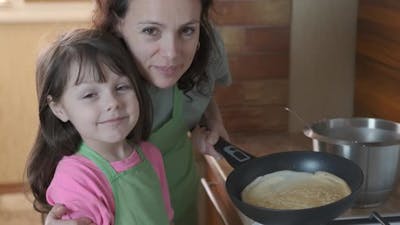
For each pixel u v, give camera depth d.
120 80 0.94
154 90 1.14
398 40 1.36
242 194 1.02
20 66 2.43
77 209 0.90
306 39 1.60
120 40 1.05
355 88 1.64
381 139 1.22
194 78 1.23
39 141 1.01
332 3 1.57
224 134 1.33
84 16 2.34
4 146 2.55
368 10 1.52
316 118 1.67
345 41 1.61
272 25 1.58
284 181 1.05
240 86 1.62
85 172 0.93
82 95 0.92
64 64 0.92
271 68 1.62
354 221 1.07
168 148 1.23
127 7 1.00
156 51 1.01
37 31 2.37
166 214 1.04
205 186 1.48
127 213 0.95
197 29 1.04
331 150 1.12
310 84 1.64
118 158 0.98
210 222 1.46
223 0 1.54
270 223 0.91
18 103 2.49
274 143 1.54
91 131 0.93
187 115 1.29
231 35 1.58
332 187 1.01
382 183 1.11
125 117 0.95
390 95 1.42
